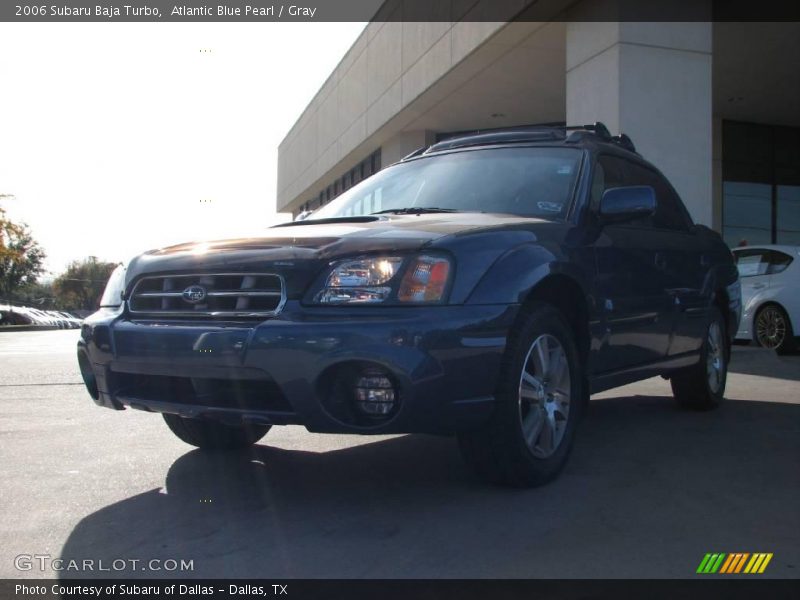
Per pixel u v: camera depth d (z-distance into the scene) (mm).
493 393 3053
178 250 3395
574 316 3719
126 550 2771
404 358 2766
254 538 2869
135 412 5734
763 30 11414
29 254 58969
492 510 3145
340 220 3721
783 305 9383
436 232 3117
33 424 5223
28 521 3098
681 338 4812
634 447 4293
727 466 3859
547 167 4180
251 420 2979
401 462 3980
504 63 12766
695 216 9688
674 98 9633
